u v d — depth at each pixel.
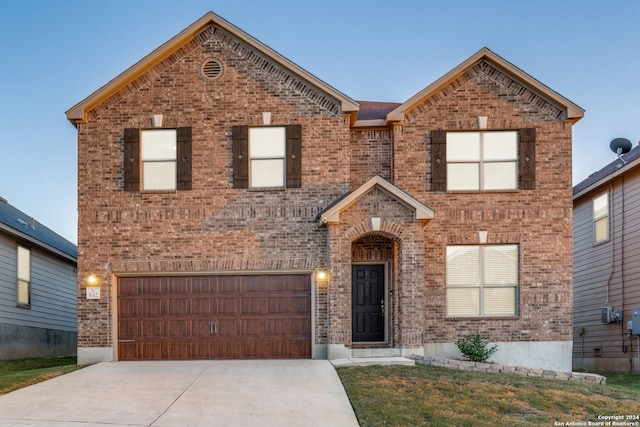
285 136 13.66
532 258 13.47
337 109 13.69
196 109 13.73
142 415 8.19
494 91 13.90
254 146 13.74
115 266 13.39
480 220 13.57
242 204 13.49
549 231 13.54
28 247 18.16
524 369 11.32
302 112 13.70
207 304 13.46
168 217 13.48
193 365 12.30
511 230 13.54
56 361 16.64
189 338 13.38
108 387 10.02
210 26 13.93
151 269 13.35
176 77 13.82
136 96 13.79
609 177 16.58
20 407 8.63
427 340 13.23
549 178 13.65
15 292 17.22
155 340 13.38
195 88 13.79
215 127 13.68
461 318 13.32
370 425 7.76
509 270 13.59
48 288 19.58
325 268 13.28
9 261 16.91
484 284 13.54
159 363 12.71
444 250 13.50
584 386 10.40
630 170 15.70
